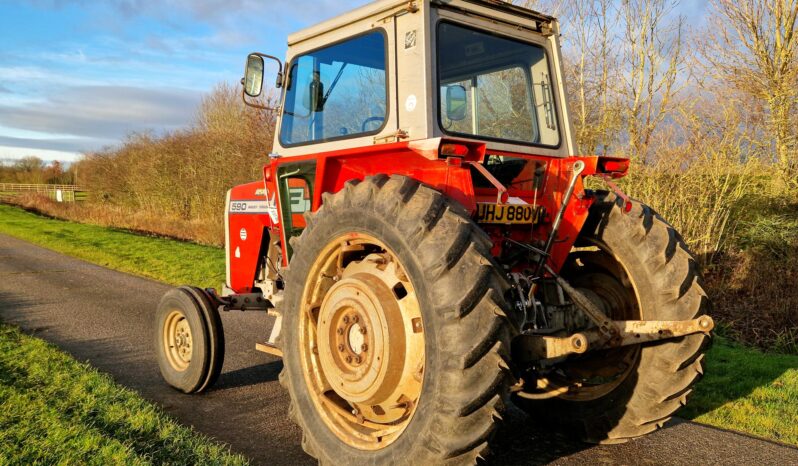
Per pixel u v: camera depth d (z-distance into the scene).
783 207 8.57
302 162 4.16
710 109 9.22
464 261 2.68
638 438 3.98
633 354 3.58
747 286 7.91
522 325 3.23
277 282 4.89
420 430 2.77
